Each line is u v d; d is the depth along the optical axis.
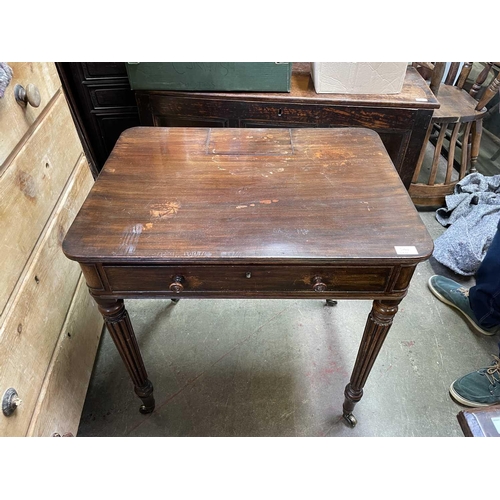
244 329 1.36
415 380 1.21
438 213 1.79
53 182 0.92
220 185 0.83
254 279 0.74
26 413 0.74
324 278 0.73
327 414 1.13
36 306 0.81
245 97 1.35
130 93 1.60
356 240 0.70
